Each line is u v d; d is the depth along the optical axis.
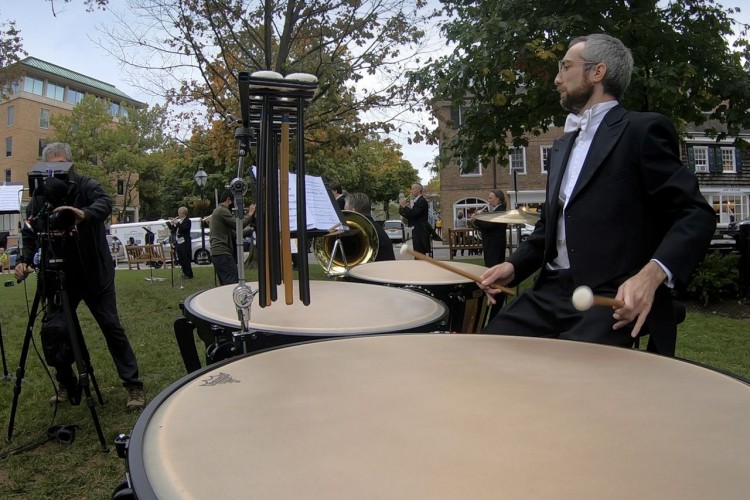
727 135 6.94
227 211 6.05
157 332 4.97
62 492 2.09
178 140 7.92
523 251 1.82
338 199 6.62
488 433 0.75
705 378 1.03
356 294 2.31
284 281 1.55
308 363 1.14
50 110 35.53
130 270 12.70
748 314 5.73
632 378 1.03
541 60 5.64
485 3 6.48
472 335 1.45
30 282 10.54
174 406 0.88
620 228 1.47
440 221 25.12
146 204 37.31
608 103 1.58
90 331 5.09
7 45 10.33
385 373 1.06
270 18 6.59
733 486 0.61
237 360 1.17
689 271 1.29
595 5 5.91
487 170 24.59
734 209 25.36
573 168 1.63
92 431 2.64
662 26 6.14
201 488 0.60
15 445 2.49
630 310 1.21
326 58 7.38
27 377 3.53
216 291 2.35
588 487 0.60
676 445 0.72
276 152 1.51
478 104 6.89
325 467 0.65
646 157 1.44
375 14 6.93
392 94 7.28
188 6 6.60
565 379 1.02
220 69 7.23
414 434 0.75
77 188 2.65
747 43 7.14
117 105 39.91
